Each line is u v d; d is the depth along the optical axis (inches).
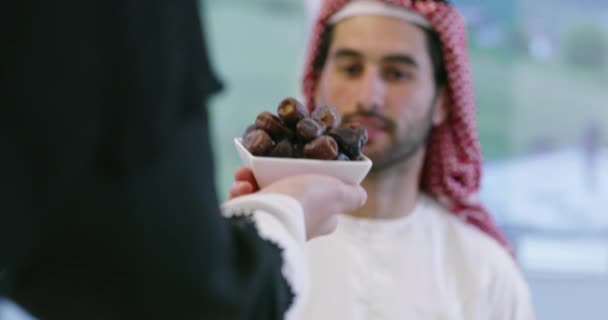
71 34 18.4
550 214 117.6
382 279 52.9
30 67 18.1
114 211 19.8
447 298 53.6
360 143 32.3
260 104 117.7
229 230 22.9
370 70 53.2
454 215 58.7
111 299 20.6
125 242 20.0
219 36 115.4
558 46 115.9
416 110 53.4
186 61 20.2
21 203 18.8
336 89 53.7
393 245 54.4
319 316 51.1
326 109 33.7
